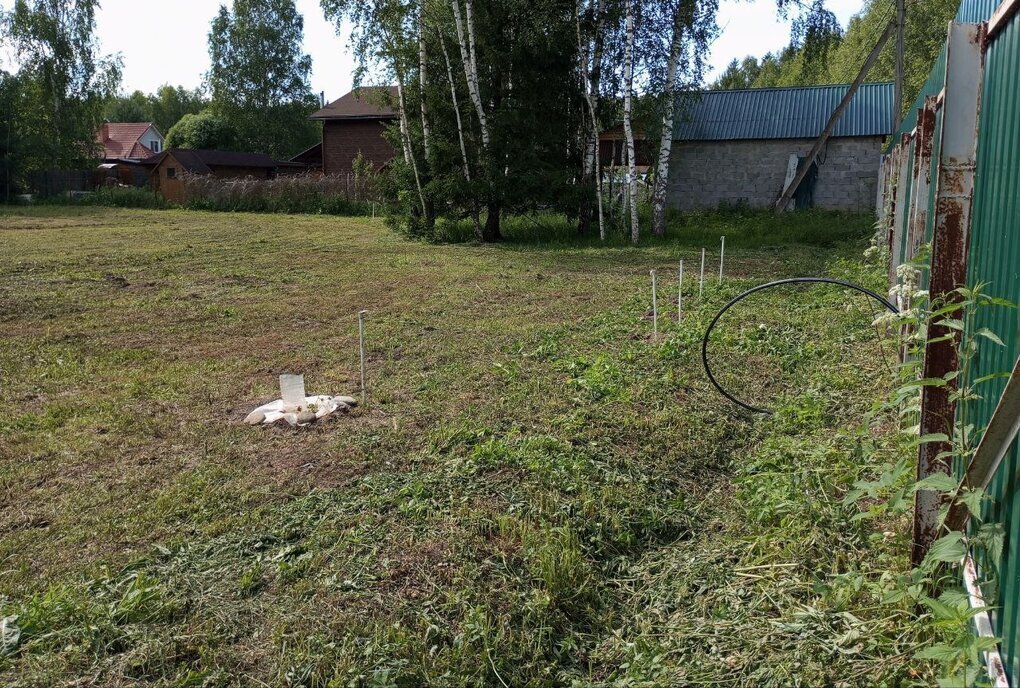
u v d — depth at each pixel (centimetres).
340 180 3891
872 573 394
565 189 2236
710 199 2805
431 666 353
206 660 353
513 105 2197
